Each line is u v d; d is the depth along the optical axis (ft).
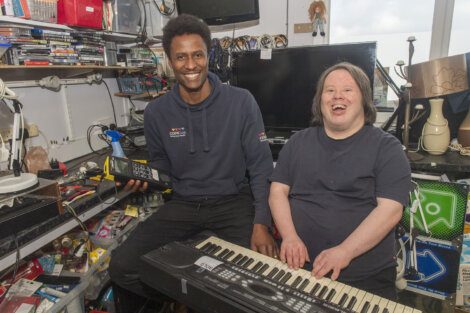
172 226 5.10
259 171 5.12
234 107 5.08
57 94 6.37
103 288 5.28
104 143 7.54
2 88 3.84
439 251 5.46
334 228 3.88
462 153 5.84
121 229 5.64
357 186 3.86
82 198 4.56
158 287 3.35
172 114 5.13
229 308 2.78
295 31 8.20
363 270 3.68
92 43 6.08
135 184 4.88
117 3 6.62
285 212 4.25
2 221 3.39
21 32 4.76
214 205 5.26
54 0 5.30
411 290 5.80
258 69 7.41
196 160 5.21
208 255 3.46
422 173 5.73
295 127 7.45
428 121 5.92
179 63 4.68
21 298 4.12
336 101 3.85
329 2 7.98
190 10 7.90
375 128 4.08
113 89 7.88
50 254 4.98
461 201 5.18
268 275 3.20
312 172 4.10
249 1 7.62
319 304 2.76
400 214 3.74
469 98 6.10
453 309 5.49
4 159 4.76
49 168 5.51
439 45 7.36
